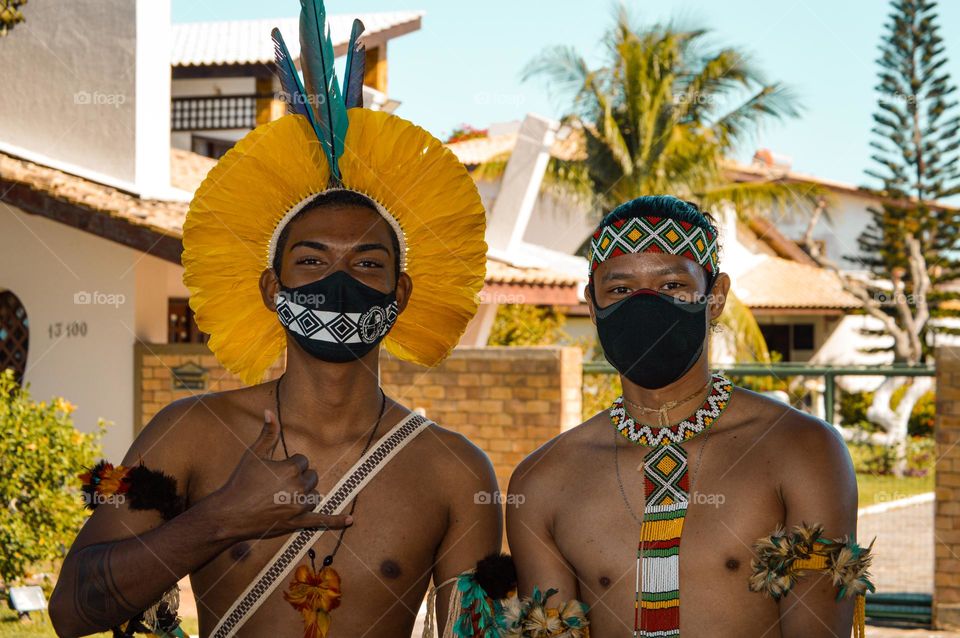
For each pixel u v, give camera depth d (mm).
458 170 3188
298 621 2850
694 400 2982
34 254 11961
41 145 12125
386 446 3000
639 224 2945
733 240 29125
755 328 19531
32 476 7449
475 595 2902
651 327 2881
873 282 29688
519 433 10086
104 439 11680
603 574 2875
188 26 19547
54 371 11891
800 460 2814
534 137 16094
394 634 2916
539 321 17328
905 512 14016
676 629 2775
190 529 2643
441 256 3227
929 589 9266
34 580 7762
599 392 13594
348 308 2912
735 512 2814
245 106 17125
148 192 11891
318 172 3043
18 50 12188
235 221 3061
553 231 25000
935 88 26484
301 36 3102
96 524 2838
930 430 23094
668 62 19359
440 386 10312
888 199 27734
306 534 2877
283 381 3070
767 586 2699
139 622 2938
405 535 2934
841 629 2730
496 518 3080
